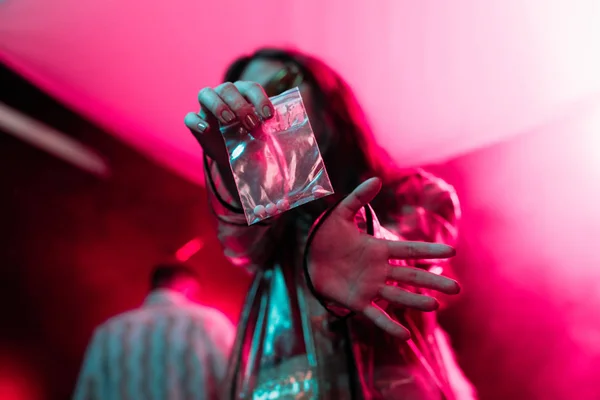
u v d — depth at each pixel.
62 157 3.24
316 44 2.02
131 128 2.74
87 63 2.20
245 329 0.86
